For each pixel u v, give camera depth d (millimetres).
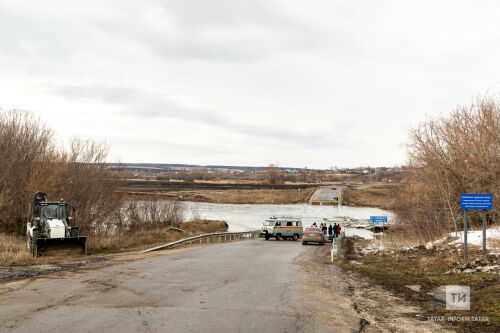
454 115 25234
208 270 14734
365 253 22672
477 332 7090
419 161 27344
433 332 7191
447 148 25359
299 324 7426
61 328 6762
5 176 27891
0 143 28688
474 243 16188
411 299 9930
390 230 49938
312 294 10430
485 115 22531
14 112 31094
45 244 20062
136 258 19234
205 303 8969
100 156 36094
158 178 197250
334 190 162250
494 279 10641
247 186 132375
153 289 10531
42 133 31453
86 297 9359
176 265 16188
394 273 13883
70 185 31266
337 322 7723
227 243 35312
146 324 7125
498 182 21438
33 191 27875
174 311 8133
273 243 35375
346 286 11883
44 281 11672
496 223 22047
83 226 32781
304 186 153625
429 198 26406
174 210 52438
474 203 13742
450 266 13609
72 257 19516
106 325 7000
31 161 29797
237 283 11867
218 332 6762
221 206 101500
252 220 68938
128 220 45094
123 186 40000
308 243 34875
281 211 89625
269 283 11992
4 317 7426
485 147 22422
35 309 8086
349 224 66000
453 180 24938
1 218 28484
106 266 15578
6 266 15188
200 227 52188
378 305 9375
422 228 27594
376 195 137875
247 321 7508
